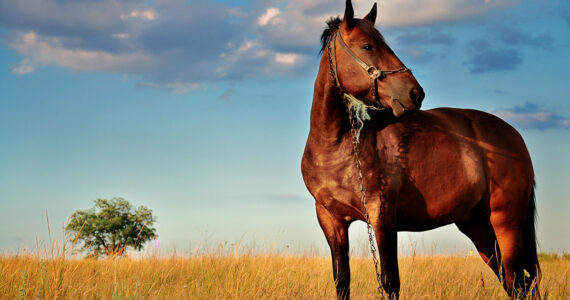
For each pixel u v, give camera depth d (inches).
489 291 193.9
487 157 183.5
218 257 269.4
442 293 178.4
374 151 160.4
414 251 250.7
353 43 150.9
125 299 165.6
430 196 170.9
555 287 231.9
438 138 173.9
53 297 157.1
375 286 245.3
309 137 169.2
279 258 297.7
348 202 162.4
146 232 1200.8
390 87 144.5
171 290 208.7
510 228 187.5
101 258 255.8
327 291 206.4
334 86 155.2
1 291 165.9
